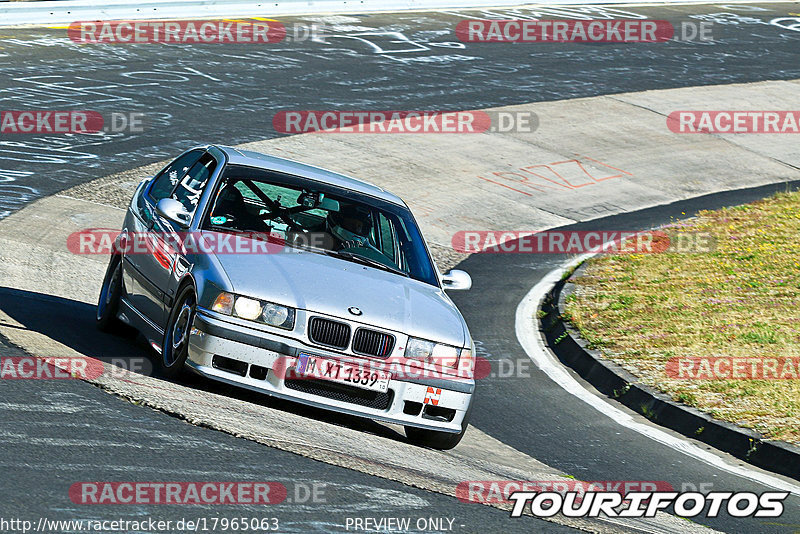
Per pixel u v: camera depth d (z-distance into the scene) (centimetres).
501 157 5581
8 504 1167
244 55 6650
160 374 1878
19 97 5147
